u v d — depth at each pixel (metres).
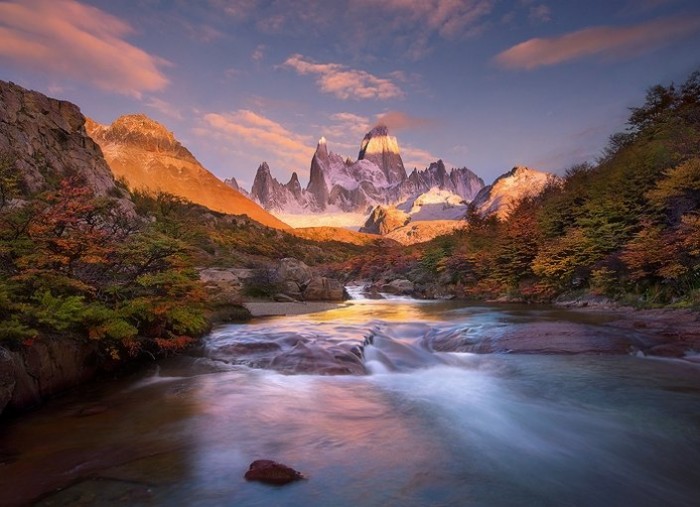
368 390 9.23
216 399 8.45
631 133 37.25
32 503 4.50
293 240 118.75
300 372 10.62
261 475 5.05
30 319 8.30
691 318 15.16
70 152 47.50
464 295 37.47
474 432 6.85
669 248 19.20
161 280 10.88
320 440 6.41
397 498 4.71
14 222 9.54
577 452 6.12
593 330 13.78
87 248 10.29
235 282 30.39
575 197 32.44
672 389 8.98
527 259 32.84
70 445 6.14
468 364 11.74
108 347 9.94
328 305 30.14
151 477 5.12
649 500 4.85
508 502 4.70
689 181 20.25
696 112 28.84
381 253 72.19
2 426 6.91
